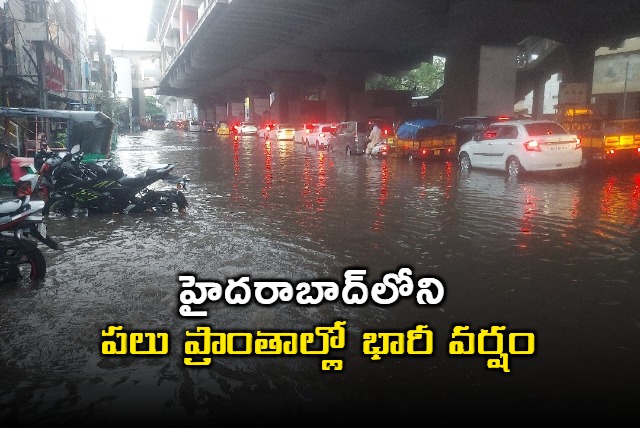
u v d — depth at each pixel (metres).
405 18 31.20
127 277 5.96
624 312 4.85
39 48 22.77
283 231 8.34
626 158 15.95
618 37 34.81
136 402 3.44
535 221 8.94
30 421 3.23
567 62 37.00
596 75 44.53
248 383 3.68
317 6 32.03
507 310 4.93
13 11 23.73
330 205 10.79
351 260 6.62
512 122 15.63
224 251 7.09
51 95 26.53
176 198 10.26
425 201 11.17
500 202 10.92
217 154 27.55
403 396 3.50
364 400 3.45
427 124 21.77
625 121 16.12
